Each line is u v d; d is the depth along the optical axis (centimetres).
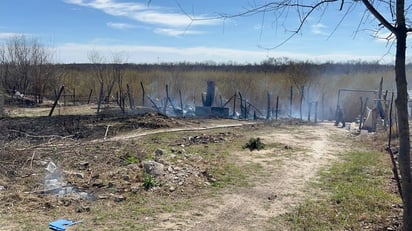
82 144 1176
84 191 782
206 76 3288
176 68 3912
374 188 865
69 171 909
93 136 1465
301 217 684
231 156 1216
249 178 955
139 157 1072
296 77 3062
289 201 782
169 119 1892
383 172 1022
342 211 711
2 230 574
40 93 3172
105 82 3231
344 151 1365
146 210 691
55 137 1275
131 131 1608
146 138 1473
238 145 1418
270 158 1205
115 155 1066
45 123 1742
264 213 708
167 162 1014
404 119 437
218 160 1135
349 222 654
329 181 943
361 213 696
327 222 659
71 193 757
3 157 911
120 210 684
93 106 2764
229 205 747
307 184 912
